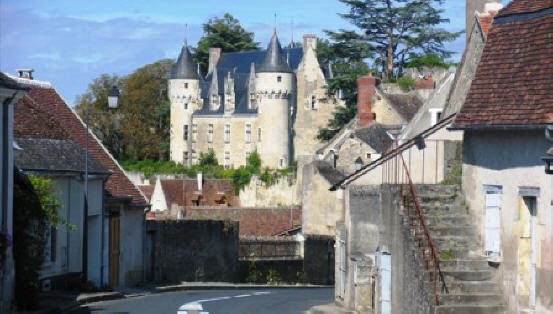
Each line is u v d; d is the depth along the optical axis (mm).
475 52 36250
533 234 25156
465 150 27969
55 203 34375
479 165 27266
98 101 165750
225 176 152125
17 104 41844
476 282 26375
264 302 39031
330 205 71000
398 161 35375
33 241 32250
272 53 162000
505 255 25969
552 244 23719
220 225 53719
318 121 160875
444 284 26188
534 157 24703
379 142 80625
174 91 170125
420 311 26391
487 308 25609
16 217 31656
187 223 51844
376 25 116000
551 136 23719
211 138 167750
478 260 26781
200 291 47000
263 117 161625
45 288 37312
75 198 39625
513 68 26078
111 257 44406
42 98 48219
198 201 122875
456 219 27859
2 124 30000
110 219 44219
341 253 36469
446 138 34812
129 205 46250
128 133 167500
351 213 34625
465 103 26422
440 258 26906
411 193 28953
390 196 29875
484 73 26625
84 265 39594
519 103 25172
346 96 116375
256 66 166750
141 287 46031
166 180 123562
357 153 81250
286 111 161500
